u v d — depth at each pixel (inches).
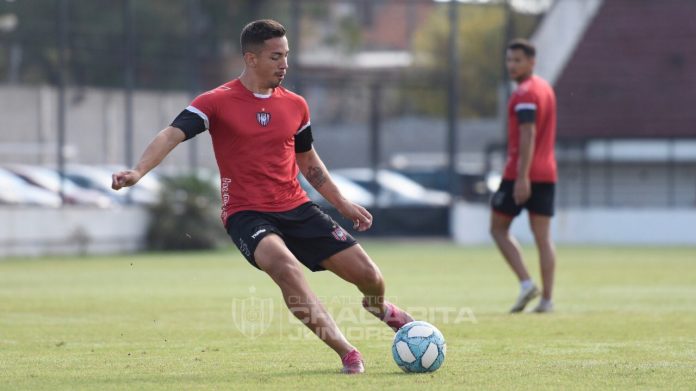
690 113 4456.2
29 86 4320.9
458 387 951.0
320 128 5039.4
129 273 2672.2
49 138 4333.2
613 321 1540.4
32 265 3006.9
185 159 4131.4
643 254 3405.5
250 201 1055.0
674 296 1979.6
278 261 1008.9
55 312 1718.8
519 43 1644.9
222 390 944.3
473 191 5068.9
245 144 1055.0
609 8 4694.9
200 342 1330.0
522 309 1675.7
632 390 946.1
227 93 1060.5
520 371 1054.4
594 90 4562.0
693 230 4141.2
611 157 4340.6
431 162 5910.4
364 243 4207.7
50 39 4350.4
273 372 1057.5
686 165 4286.4
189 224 3740.2
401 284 2289.6
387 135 5216.5
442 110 5418.3
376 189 4306.1
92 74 4379.9
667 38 4621.1
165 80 4463.6
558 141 4392.2
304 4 4650.6
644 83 4552.2
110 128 4237.2
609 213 4217.5
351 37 4549.7
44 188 3991.1
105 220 3631.9
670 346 1266.0
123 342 1334.9
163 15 4815.5
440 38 5644.7
